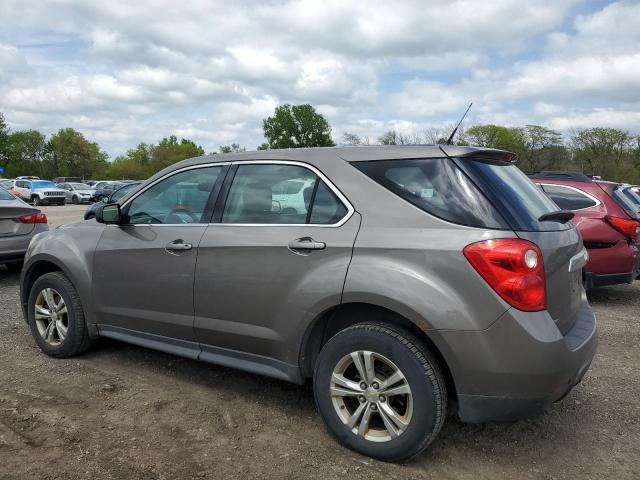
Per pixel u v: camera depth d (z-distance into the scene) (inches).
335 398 120.6
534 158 2094.0
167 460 115.4
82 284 167.2
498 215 108.8
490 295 104.2
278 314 127.2
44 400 143.6
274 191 135.2
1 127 3154.5
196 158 155.4
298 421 135.4
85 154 3782.0
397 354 110.6
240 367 136.6
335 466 114.3
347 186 123.7
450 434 130.3
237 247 133.7
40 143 3789.4
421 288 108.0
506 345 103.4
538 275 106.0
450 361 106.9
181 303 145.1
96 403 142.8
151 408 140.7
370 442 116.0
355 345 115.7
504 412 106.1
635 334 220.8
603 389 160.9
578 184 270.7
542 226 115.6
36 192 1460.4
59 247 173.3
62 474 108.7
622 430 134.4
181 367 170.9
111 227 165.0
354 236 118.0
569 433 132.3
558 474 114.0
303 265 123.0
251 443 123.8
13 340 195.3
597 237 257.6
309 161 131.8
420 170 118.5
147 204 159.6
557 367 104.6
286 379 128.8
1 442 120.7
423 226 112.3
